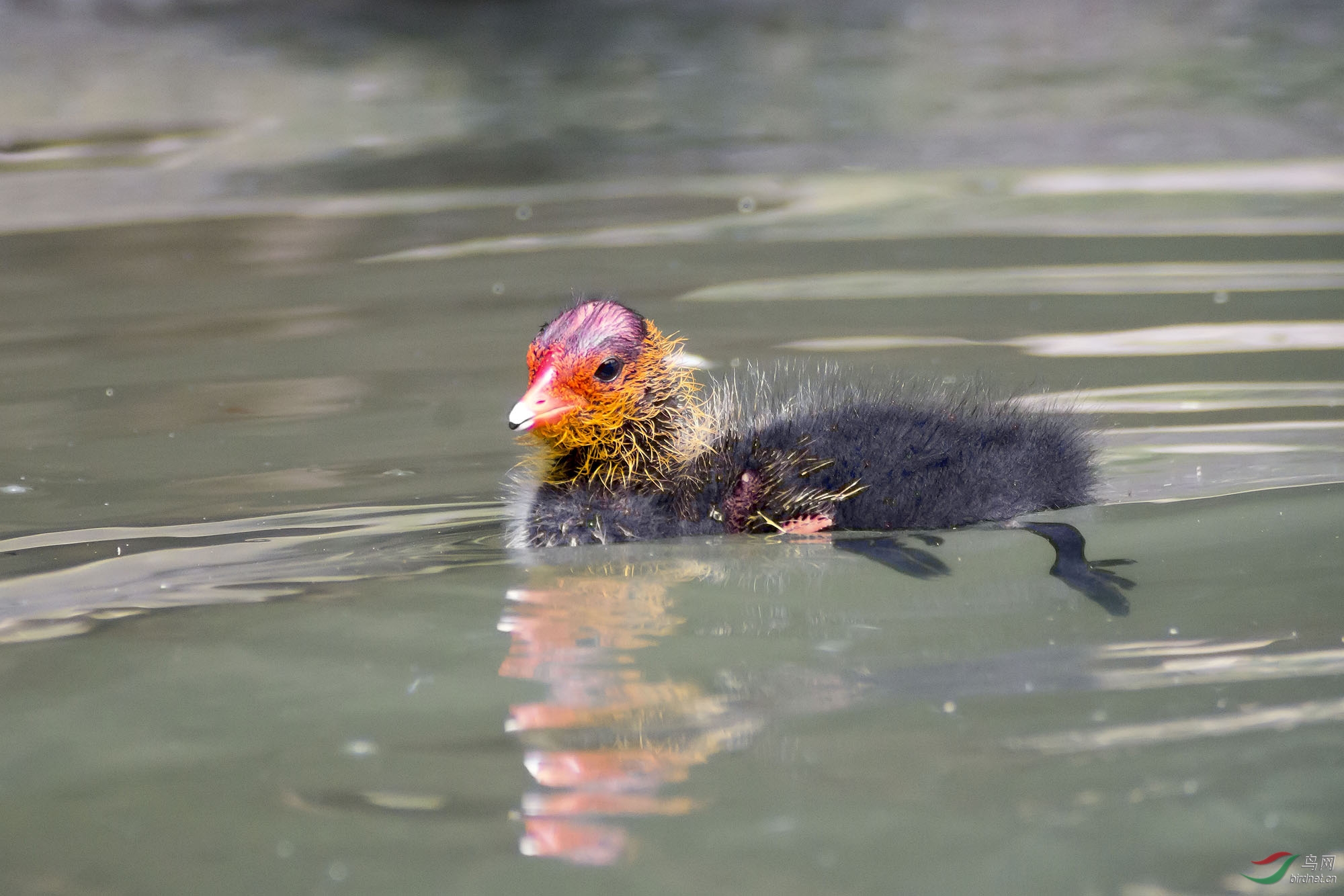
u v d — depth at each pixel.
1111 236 19.28
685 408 11.66
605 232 20.73
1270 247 18.31
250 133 28.42
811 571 9.62
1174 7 40.22
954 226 20.20
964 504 10.62
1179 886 5.62
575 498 11.03
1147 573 9.11
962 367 13.98
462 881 5.79
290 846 6.09
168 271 19.30
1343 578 8.84
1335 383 13.14
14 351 15.90
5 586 9.50
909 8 42.66
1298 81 29.50
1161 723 6.91
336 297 17.80
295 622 8.73
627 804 6.33
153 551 10.19
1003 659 7.80
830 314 16.17
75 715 7.42
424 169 25.27
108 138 27.91
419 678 7.80
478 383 14.33
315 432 13.02
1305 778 6.33
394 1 45.31
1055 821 6.07
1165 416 12.43
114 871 5.95
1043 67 32.62
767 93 31.11
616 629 8.48
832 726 7.02
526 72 34.69
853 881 5.70
